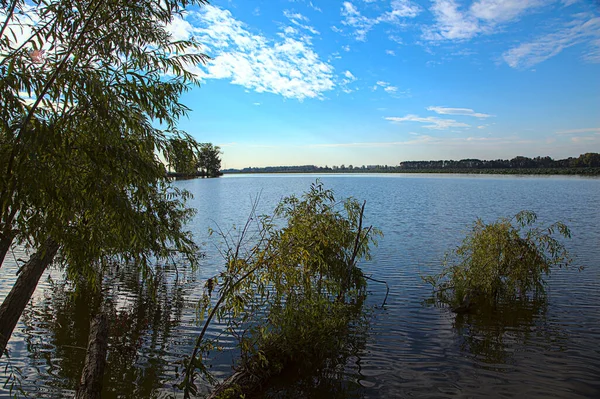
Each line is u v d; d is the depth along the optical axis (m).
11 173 4.11
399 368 8.41
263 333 8.04
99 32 5.32
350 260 12.25
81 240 5.75
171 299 12.70
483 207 45.09
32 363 8.33
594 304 12.35
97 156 4.55
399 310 11.99
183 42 6.23
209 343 7.42
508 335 10.11
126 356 8.77
